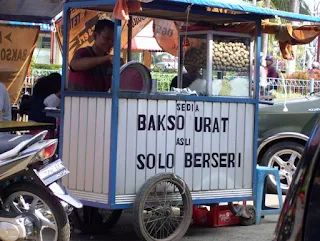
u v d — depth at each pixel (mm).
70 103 6328
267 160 9492
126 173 6027
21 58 9961
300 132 9445
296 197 2322
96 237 6598
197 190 6453
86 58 6332
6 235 5258
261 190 7059
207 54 6531
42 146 5254
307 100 9664
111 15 7496
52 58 20844
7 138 5398
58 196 5277
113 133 5926
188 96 6316
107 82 6551
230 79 6703
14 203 5426
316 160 2309
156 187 6121
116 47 5895
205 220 7055
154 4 6117
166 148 6227
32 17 9742
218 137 6562
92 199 6129
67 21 6469
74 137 6285
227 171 6664
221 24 7020
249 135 6797
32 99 8047
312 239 2238
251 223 7160
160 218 6168
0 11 9398
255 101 6801
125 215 7730
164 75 9180
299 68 33281
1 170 5219
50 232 6137
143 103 6062
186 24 6660
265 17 6816
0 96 7617
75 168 6270
